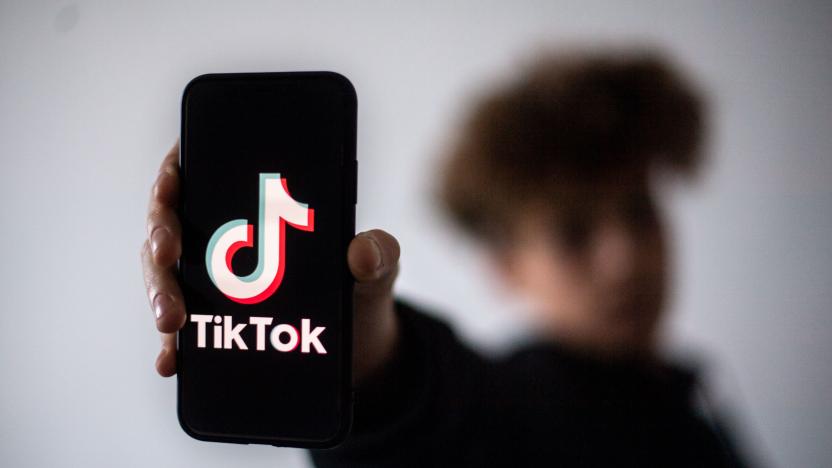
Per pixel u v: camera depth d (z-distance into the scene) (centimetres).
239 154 46
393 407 55
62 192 133
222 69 127
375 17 119
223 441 45
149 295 45
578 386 73
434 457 55
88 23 133
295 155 45
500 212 84
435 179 99
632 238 78
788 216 107
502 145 85
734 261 107
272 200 45
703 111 92
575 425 70
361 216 113
